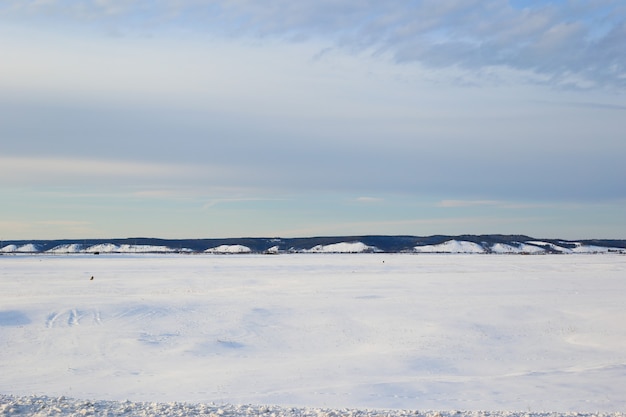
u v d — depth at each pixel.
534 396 19.36
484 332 32.94
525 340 30.67
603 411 17.22
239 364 25.70
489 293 52.53
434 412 13.06
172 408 12.46
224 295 50.97
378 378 22.50
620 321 36.03
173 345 30.22
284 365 25.23
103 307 41.47
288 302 45.66
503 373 23.59
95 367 25.20
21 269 96.44
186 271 89.06
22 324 35.69
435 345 29.45
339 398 19.03
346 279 70.31
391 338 31.42
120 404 12.80
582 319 37.12
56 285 62.28
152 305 43.00
